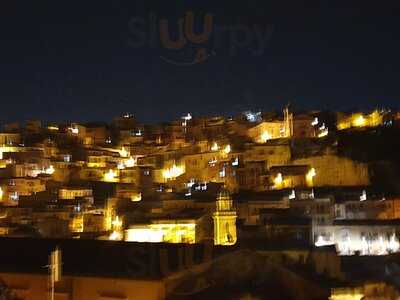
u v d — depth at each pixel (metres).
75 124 165.50
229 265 40.41
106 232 84.44
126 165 136.75
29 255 44.16
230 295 37.69
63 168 126.81
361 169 99.94
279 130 129.62
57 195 106.12
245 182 102.75
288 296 38.75
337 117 131.75
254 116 148.62
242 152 116.38
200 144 134.38
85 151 142.12
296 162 107.88
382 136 109.94
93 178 123.31
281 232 68.19
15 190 112.31
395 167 97.75
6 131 150.12
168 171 124.44
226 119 156.38
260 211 78.25
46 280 41.03
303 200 80.81
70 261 42.34
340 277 43.47
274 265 40.59
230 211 69.25
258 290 38.72
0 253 44.75
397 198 81.06
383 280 43.88
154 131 169.62
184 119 164.88
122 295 39.16
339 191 88.31
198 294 38.50
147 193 104.50
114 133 168.75
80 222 91.75
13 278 41.97
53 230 85.69
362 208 80.56
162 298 38.34
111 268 40.81
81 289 40.25
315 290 39.22
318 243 64.81
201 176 117.12
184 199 91.00
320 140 117.06
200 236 79.19
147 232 80.75
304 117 127.94
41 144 142.75
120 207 94.56
